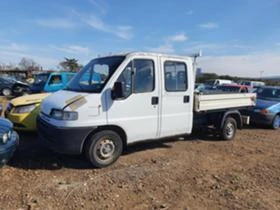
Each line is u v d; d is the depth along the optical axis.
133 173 4.87
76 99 4.91
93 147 4.96
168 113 5.92
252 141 7.82
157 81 5.66
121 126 5.24
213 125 7.62
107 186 4.33
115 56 5.51
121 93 4.99
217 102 7.10
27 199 3.81
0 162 4.44
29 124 6.79
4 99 17.98
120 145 5.31
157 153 6.14
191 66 6.32
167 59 5.85
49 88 12.82
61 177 4.60
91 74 5.57
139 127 5.49
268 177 5.03
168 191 4.28
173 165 5.39
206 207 3.83
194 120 7.03
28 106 6.85
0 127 4.56
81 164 5.21
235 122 7.85
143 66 5.49
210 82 31.84
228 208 3.82
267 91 11.22
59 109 4.87
